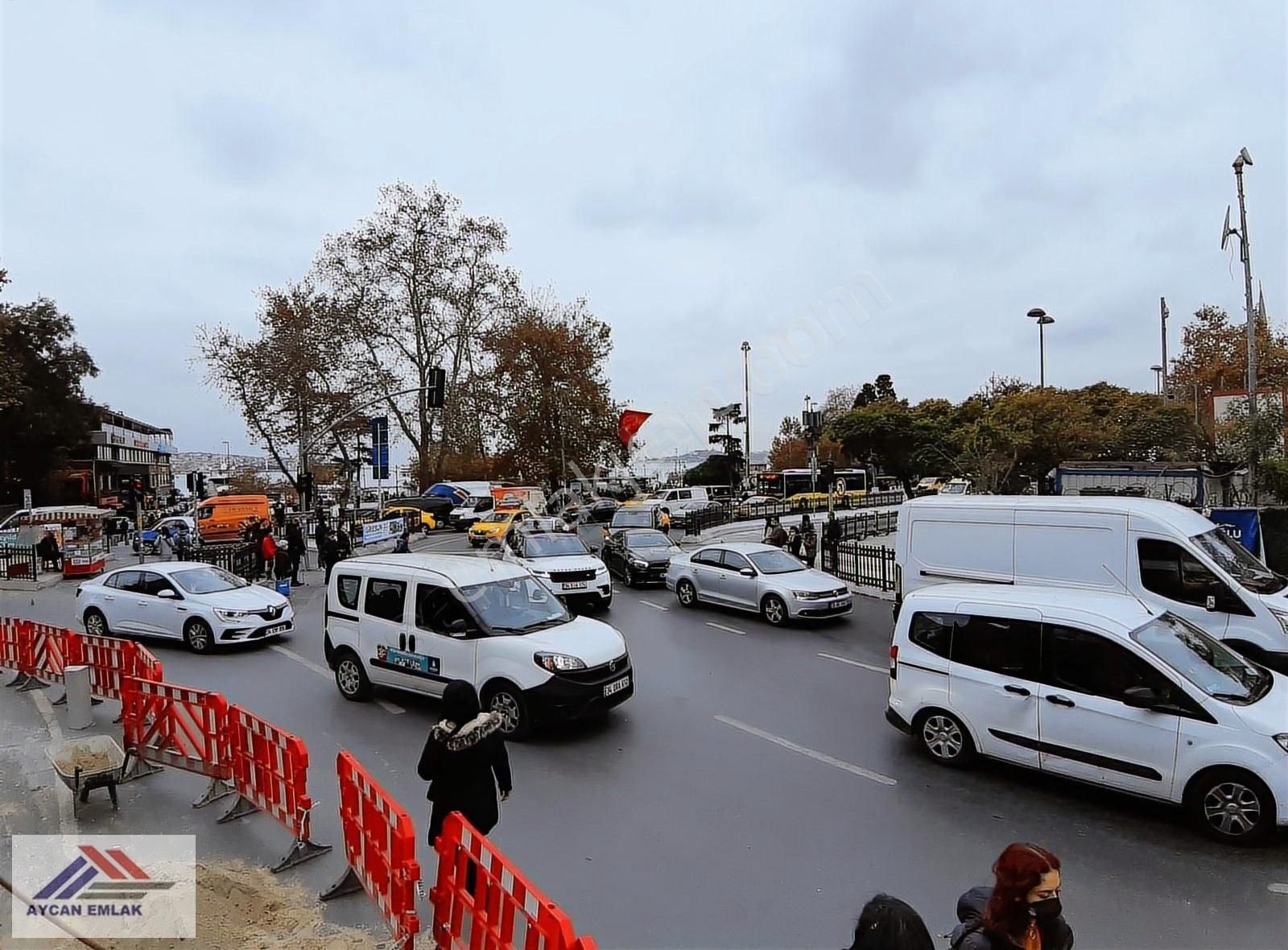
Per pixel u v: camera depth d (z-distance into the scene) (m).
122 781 6.87
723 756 7.48
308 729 8.38
